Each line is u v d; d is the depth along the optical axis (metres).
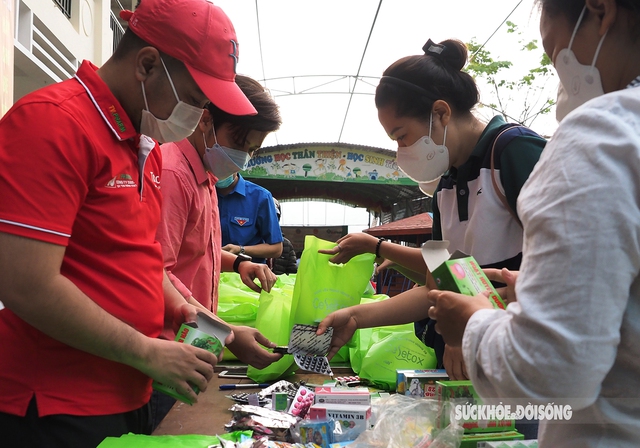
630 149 0.59
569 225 0.60
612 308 0.58
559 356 0.58
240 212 3.42
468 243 1.50
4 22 2.38
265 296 2.02
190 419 1.36
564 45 0.77
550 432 0.72
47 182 0.95
